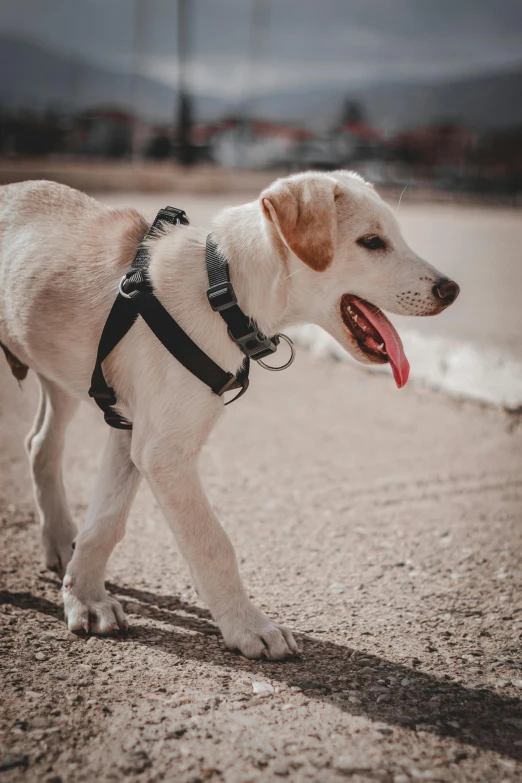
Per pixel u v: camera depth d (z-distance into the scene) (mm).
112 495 2912
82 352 2889
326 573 3441
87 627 2826
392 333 2875
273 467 4695
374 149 44344
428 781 2104
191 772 2092
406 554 3650
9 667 2578
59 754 2145
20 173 21797
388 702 2473
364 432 5324
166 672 2596
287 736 2266
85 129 42219
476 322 7805
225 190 25250
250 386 6363
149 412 2684
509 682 2623
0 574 3283
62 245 2971
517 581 3385
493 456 4914
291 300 2785
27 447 3432
